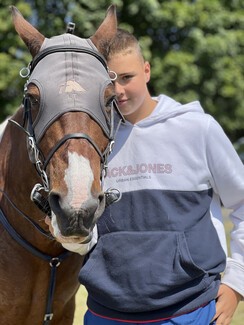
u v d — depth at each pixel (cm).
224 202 411
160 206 392
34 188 378
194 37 1692
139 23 1758
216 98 1848
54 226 350
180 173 397
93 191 341
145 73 429
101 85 373
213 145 398
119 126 408
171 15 1688
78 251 384
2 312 437
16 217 428
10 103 1662
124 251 387
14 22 408
